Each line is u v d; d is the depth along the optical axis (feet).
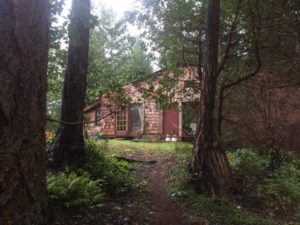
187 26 44.32
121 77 31.24
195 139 32.35
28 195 10.68
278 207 28.32
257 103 45.65
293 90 45.29
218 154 31.35
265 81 45.62
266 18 39.32
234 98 46.88
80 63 29.99
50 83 33.73
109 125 83.20
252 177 34.27
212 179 30.25
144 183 31.89
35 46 11.14
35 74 11.09
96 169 28.58
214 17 32.60
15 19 10.48
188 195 27.89
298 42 41.47
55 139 29.55
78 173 26.81
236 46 42.78
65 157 28.71
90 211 20.26
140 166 40.75
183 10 42.57
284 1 38.37
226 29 41.19
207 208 25.32
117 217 20.29
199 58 45.32
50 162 28.14
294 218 26.35
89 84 32.73
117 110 28.60
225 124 47.44
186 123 73.31
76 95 29.73
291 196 30.12
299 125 43.98
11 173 10.16
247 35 41.19
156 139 76.07
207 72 32.48
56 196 19.19
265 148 42.91
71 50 29.96
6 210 10.01
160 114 77.36
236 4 39.06
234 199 29.25
